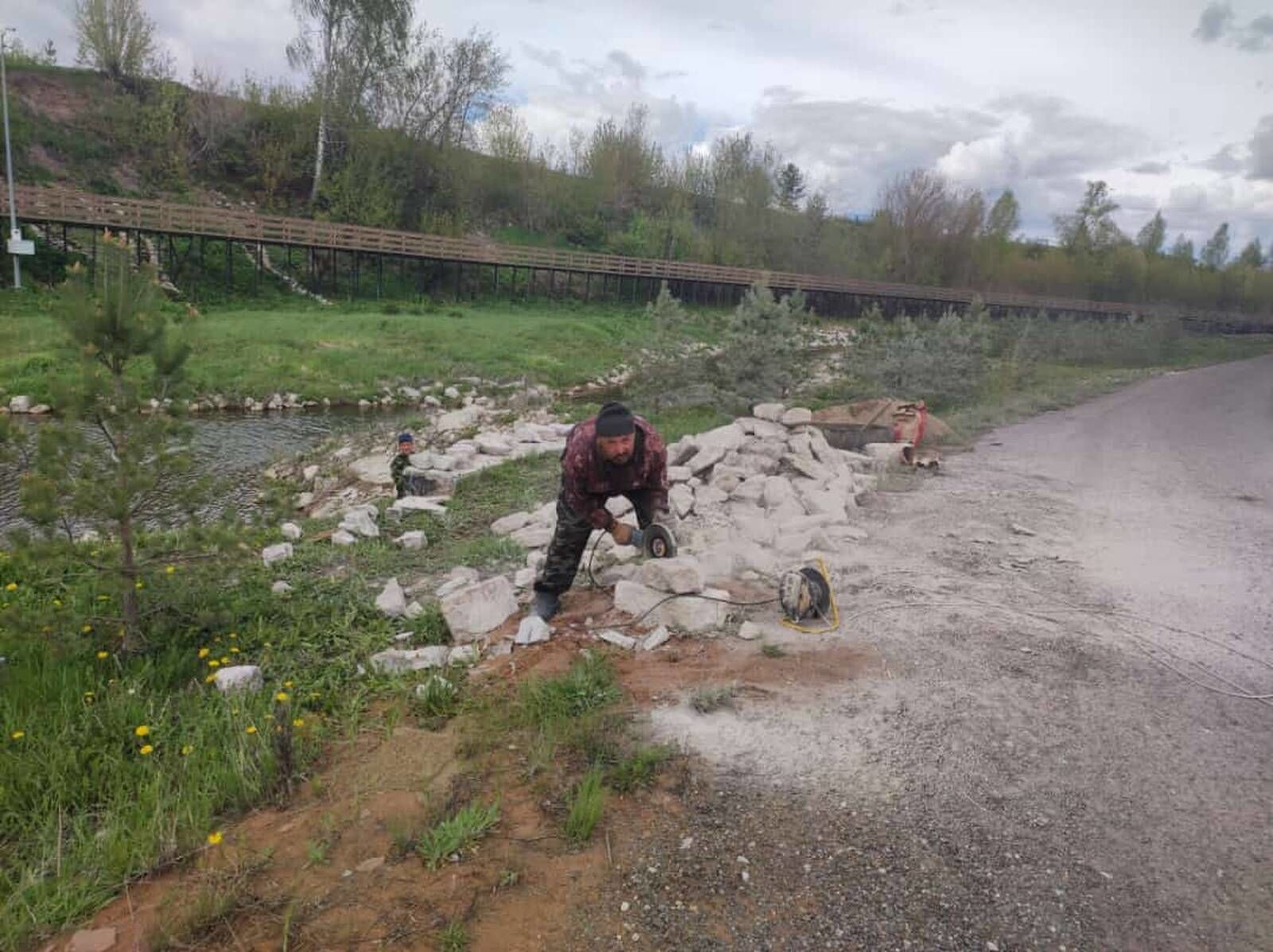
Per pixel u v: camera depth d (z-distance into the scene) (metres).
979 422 15.34
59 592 6.34
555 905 2.67
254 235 34.22
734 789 3.34
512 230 57.28
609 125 65.25
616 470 4.58
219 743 3.84
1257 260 100.94
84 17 44.34
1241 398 21.45
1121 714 4.00
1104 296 81.62
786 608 5.11
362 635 5.35
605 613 5.36
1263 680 4.41
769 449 10.10
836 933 2.60
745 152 63.84
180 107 44.75
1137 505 8.63
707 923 2.62
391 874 2.82
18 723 4.08
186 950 2.49
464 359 26.38
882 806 3.24
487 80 48.66
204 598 5.44
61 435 4.71
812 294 57.97
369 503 9.90
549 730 3.72
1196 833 3.11
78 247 32.12
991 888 2.81
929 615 5.28
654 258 60.16
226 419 18.38
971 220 69.38
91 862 2.98
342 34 44.53
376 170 45.22
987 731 3.82
